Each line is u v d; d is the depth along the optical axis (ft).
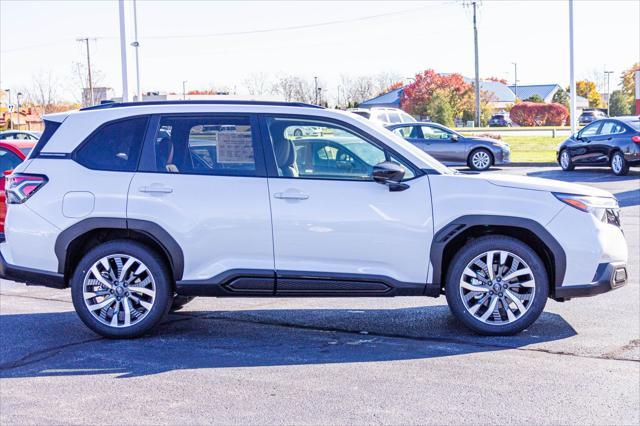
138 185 21.07
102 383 17.63
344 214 20.62
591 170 78.48
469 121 243.60
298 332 21.97
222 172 21.11
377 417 15.30
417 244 20.67
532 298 20.77
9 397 16.78
